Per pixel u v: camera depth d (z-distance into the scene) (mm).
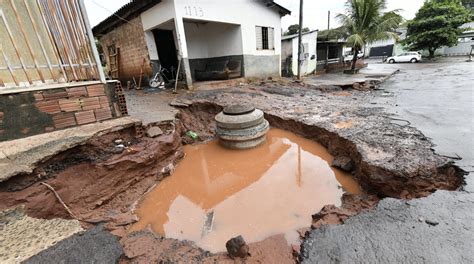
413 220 1985
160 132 4340
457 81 9906
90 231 2098
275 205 3186
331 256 1732
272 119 6062
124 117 4094
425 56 27734
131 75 10953
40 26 3088
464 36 26453
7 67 2855
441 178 2703
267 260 2068
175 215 3176
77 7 3348
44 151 2695
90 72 3619
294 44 14695
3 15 2719
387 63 25891
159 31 10211
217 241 2617
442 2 22922
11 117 2869
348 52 29781
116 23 10398
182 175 4156
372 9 14258
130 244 2223
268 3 11062
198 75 11047
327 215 2477
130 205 3287
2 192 2303
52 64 3232
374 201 2824
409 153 3182
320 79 12750
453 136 3650
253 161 4598
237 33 10266
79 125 3504
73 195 2877
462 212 2014
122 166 3408
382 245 1771
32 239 1960
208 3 8750
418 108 5684
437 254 1643
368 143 3658
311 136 5082
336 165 3828
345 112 5750
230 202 3385
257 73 11445
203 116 6586
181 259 2053
